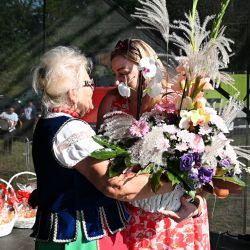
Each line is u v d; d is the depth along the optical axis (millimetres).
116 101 2096
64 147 1629
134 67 1898
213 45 1679
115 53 1936
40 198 1708
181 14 4426
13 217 3289
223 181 1860
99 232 1706
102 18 5445
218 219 4547
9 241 3111
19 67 5879
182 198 1866
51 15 5633
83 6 5492
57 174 1657
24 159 5805
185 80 1761
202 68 1708
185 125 1693
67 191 1661
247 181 4230
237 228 4465
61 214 1663
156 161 1639
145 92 1798
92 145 1632
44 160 1675
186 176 1672
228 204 4539
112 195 1617
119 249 1816
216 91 2639
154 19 1717
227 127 1826
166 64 1915
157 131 1647
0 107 5961
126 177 1636
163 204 1871
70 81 1692
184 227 1938
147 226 1925
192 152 1652
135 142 1711
